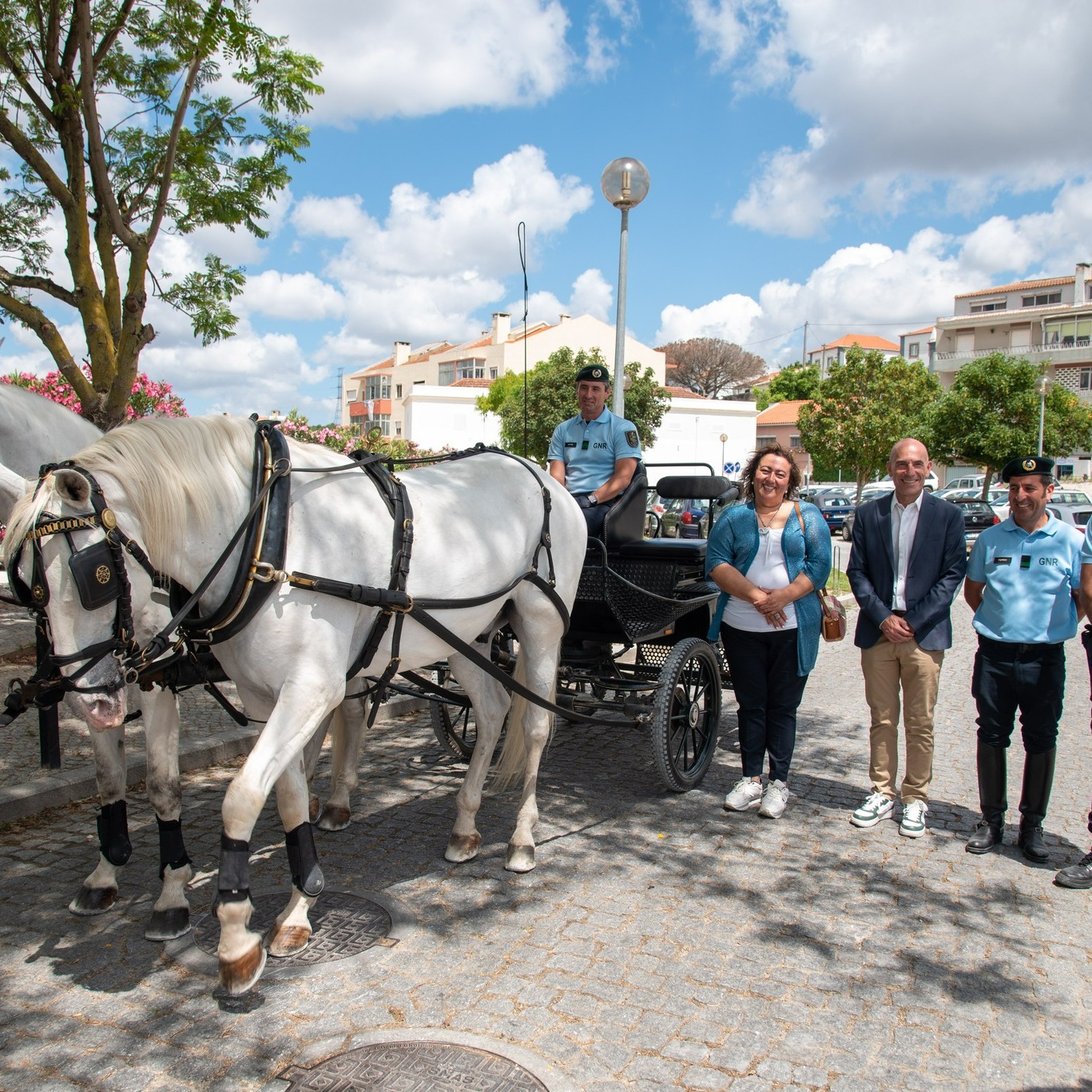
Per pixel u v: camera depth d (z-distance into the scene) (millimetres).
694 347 75562
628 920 3453
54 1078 2484
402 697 6473
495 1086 2465
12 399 3402
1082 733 6402
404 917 3414
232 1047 2629
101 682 2523
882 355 25234
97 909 3367
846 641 10805
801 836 4367
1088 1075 2604
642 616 4824
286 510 2916
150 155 7824
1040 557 4109
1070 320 52562
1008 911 3598
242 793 2717
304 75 7117
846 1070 2592
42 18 6855
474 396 52938
